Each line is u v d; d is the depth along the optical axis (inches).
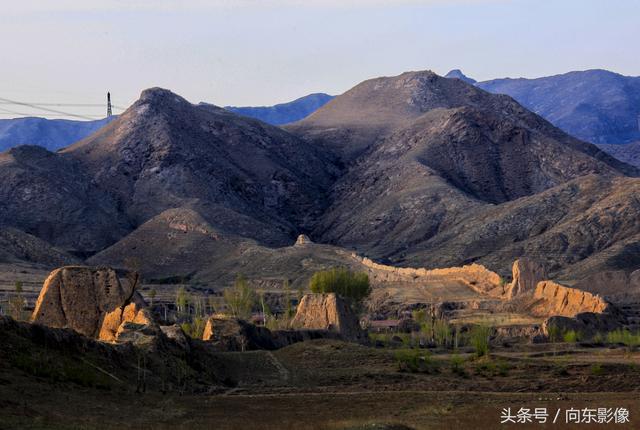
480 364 5039.4
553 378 4761.3
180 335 4407.0
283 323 6801.2
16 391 3048.7
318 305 6599.4
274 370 4707.2
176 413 3255.4
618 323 7549.2
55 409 2974.9
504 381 4682.6
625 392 4384.8
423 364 5039.4
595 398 4042.8
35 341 3489.2
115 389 3459.6
